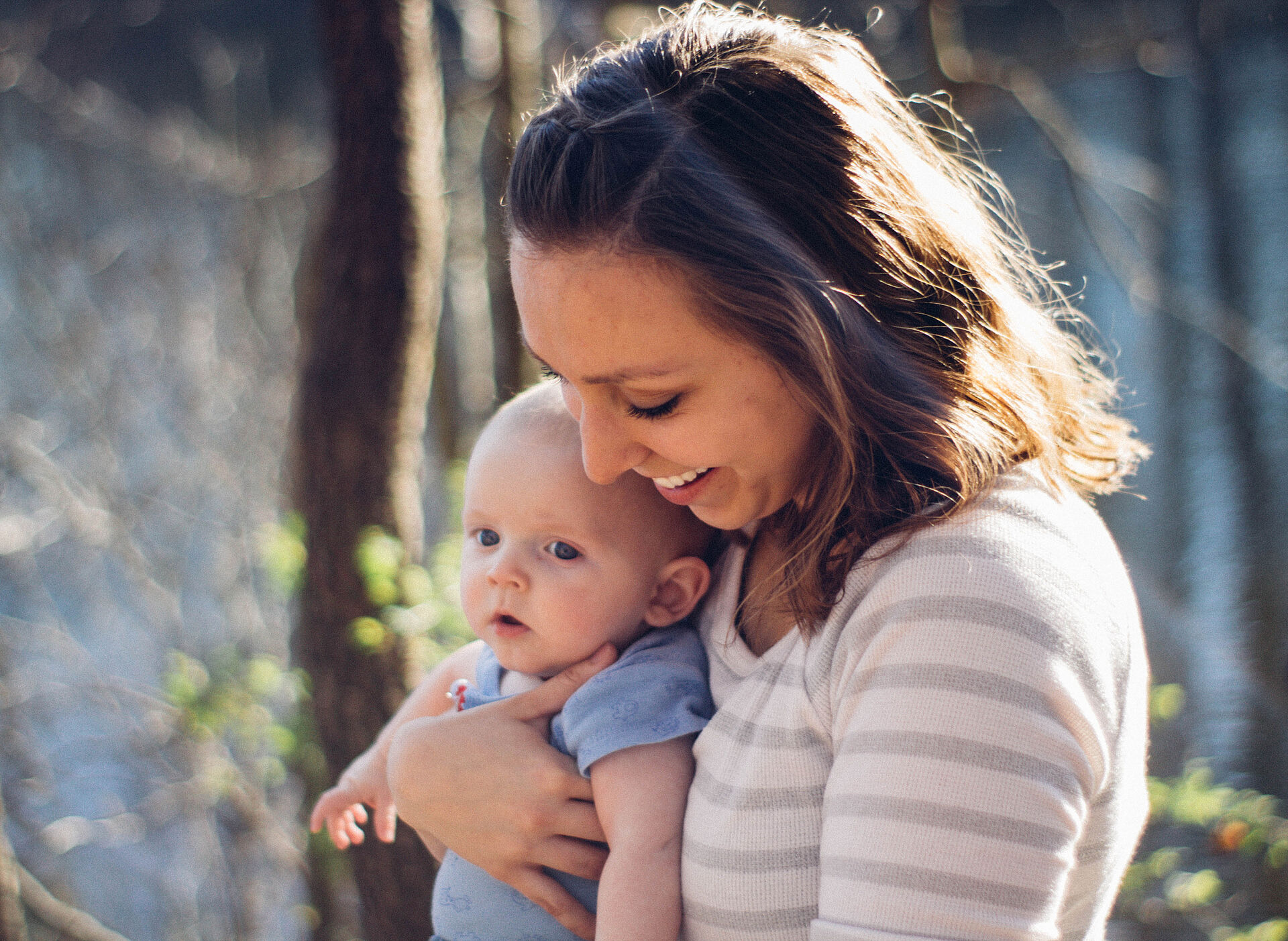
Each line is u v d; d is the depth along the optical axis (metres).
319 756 3.28
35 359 6.31
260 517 6.09
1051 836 0.86
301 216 6.66
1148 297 4.59
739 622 1.19
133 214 6.81
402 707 1.68
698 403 0.94
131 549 5.50
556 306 0.92
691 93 0.94
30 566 5.92
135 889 5.25
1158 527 5.82
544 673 1.40
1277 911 3.29
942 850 0.85
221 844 4.59
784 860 1.00
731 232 0.89
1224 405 6.02
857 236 0.97
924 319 1.02
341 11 2.58
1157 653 4.88
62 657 5.48
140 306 6.53
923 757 0.87
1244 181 6.91
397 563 2.60
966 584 0.91
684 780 1.20
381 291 2.63
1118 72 7.46
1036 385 1.12
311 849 3.34
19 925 3.37
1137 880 3.00
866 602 0.97
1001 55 7.29
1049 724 0.87
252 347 6.35
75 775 5.00
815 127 0.96
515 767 1.26
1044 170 6.84
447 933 1.37
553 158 0.92
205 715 3.44
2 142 6.86
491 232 3.58
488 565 1.38
